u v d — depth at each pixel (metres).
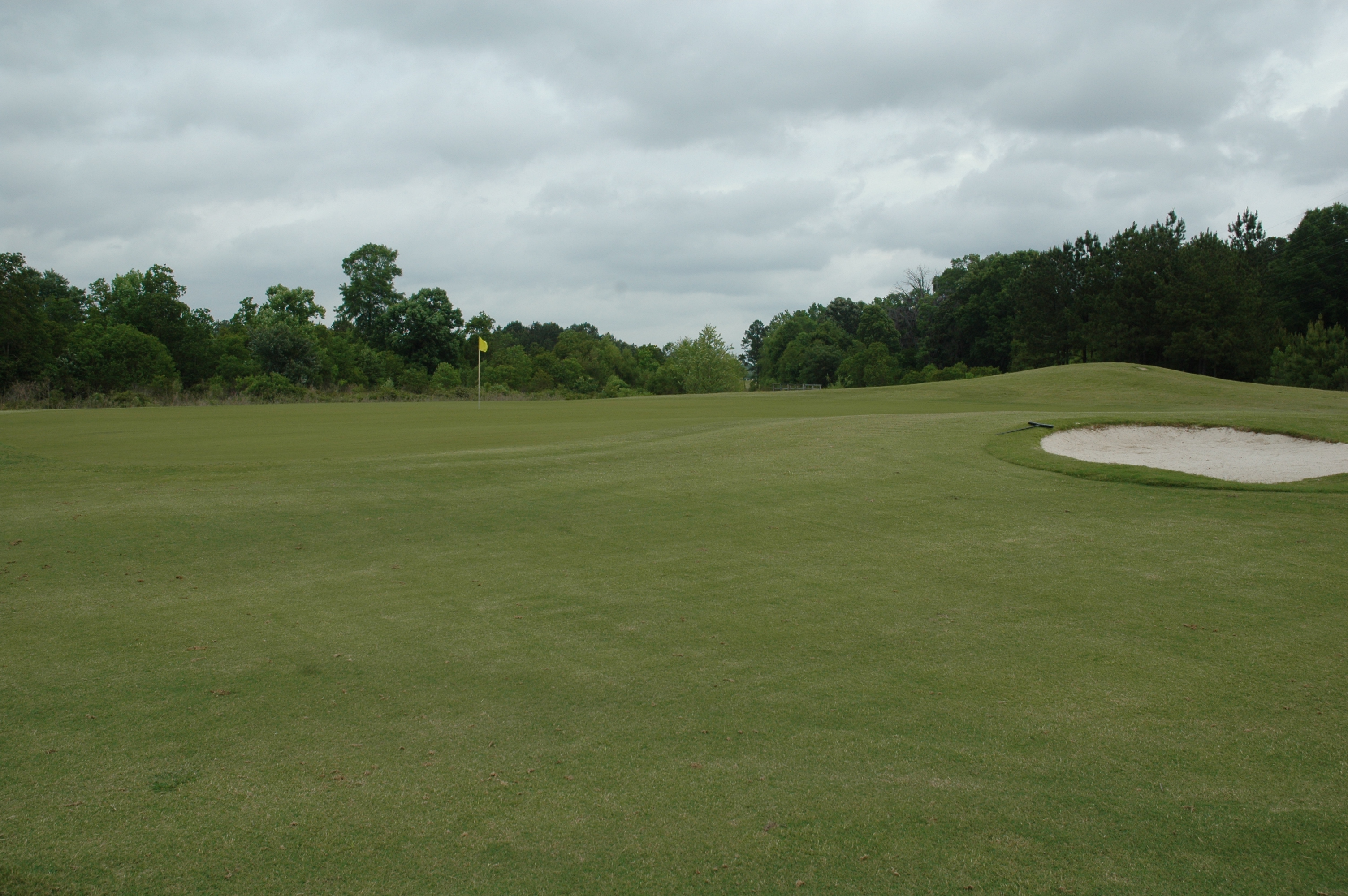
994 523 8.81
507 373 66.44
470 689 4.77
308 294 75.44
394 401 49.28
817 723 4.28
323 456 13.90
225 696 4.67
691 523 9.12
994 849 3.16
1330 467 11.26
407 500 10.41
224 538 8.56
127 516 9.48
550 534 8.70
